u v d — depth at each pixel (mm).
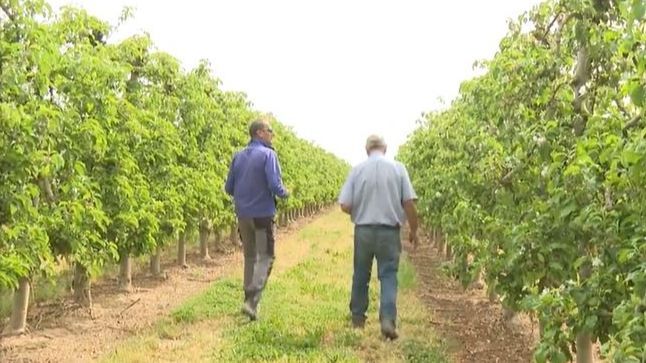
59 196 7488
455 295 11977
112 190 9141
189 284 13164
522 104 6102
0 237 5777
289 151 27984
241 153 8898
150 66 11773
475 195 7605
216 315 8992
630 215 4438
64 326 8875
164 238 12234
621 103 5301
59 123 6660
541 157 5391
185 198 12859
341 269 13938
